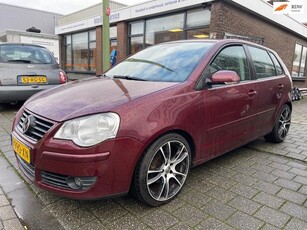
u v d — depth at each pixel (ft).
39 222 6.97
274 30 35.73
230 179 9.65
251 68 11.32
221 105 9.18
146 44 35.83
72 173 6.40
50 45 45.52
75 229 6.73
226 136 9.75
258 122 11.61
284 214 7.54
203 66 8.96
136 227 6.84
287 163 11.35
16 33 41.98
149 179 7.36
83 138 6.42
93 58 46.32
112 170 6.56
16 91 17.49
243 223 7.09
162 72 9.32
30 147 6.93
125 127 6.63
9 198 8.02
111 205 7.78
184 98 7.97
